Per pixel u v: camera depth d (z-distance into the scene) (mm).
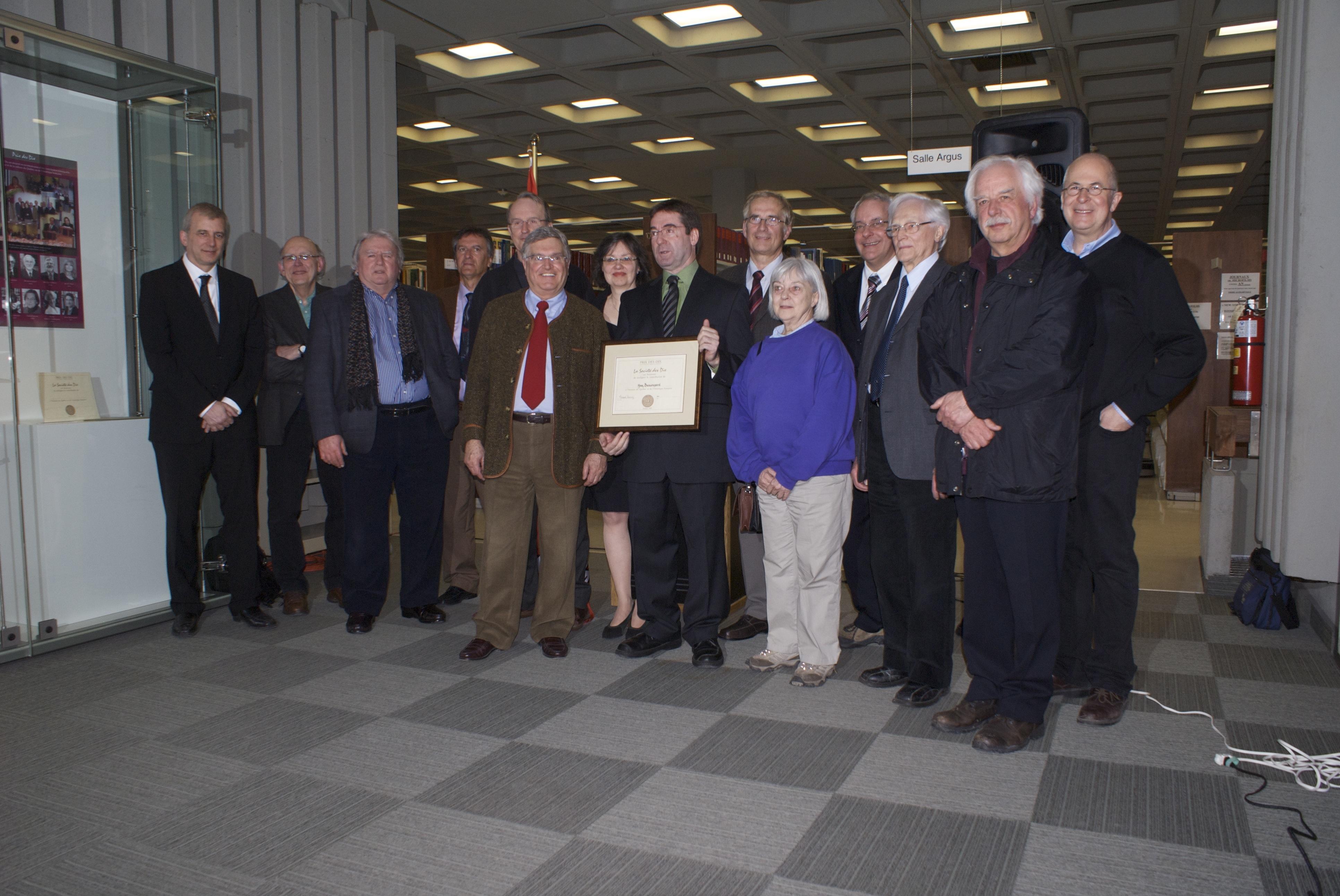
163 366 3719
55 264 3729
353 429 3791
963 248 5379
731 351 3281
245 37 5008
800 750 2598
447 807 2256
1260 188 12461
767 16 6824
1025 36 7238
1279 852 2018
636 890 1888
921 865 1976
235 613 3979
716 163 11398
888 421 2924
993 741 2564
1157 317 2686
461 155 10883
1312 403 3461
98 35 4258
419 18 6781
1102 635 2811
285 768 2494
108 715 2900
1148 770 2439
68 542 3736
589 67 7812
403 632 3879
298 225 5410
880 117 9297
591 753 2580
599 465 3402
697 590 3354
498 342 3477
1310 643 3633
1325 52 3434
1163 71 7957
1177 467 7090
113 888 1913
